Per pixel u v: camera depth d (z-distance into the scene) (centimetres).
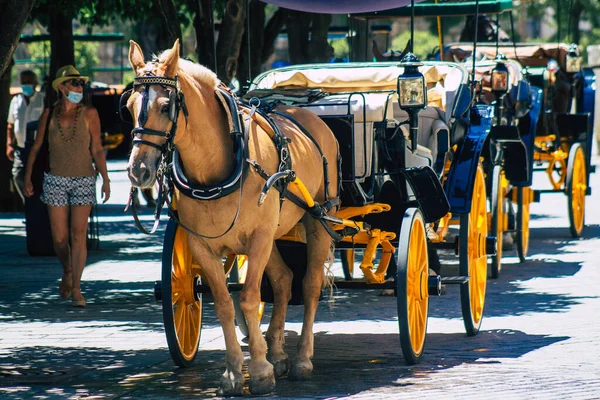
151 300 1148
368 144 834
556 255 1470
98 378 779
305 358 767
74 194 1105
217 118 689
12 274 1342
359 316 1039
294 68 1033
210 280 720
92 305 1118
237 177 680
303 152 763
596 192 2442
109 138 3431
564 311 1038
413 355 806
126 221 2012
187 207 694
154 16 1977
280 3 1081
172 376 786
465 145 969
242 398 711
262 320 1027
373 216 888
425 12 1418
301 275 832
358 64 1026
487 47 1767
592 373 769
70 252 1225
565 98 1777
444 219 1041
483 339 911
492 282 1234
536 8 4297
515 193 1459
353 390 727
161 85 640
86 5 1905
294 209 760
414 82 833
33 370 806
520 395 703
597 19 4609
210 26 1005
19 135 1748
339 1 1061
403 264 794
